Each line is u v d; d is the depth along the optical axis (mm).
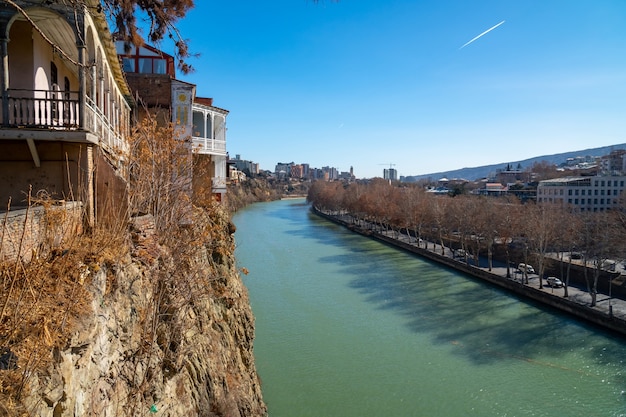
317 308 36375
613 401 22703
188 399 12250
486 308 38562
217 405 14109
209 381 14164
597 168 138375
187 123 24438
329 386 23266
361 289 43312
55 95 13367
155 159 14922
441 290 44469
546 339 31328
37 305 6406
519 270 50438
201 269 15117
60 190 11172
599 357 28203
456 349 29016
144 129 14922
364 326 32625
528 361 27453
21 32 11398
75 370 6754
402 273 51750
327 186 139625
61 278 7266
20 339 5949
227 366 16984
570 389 23891
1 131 9750
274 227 93125
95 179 11797
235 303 20750
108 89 15750
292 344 28656
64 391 6238
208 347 15258
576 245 48344
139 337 10266
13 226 7492
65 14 10133
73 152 11258
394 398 22359
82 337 7012
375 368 25656
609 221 48688
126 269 10148
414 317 35375
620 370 26328
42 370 5910
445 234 71688
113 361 8602
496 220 56562
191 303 14070
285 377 24109
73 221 9062
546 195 95062
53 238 8156
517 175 191750
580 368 26516
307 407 21188
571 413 21547
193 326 14109
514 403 22344
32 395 5609
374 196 95125
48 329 6230
